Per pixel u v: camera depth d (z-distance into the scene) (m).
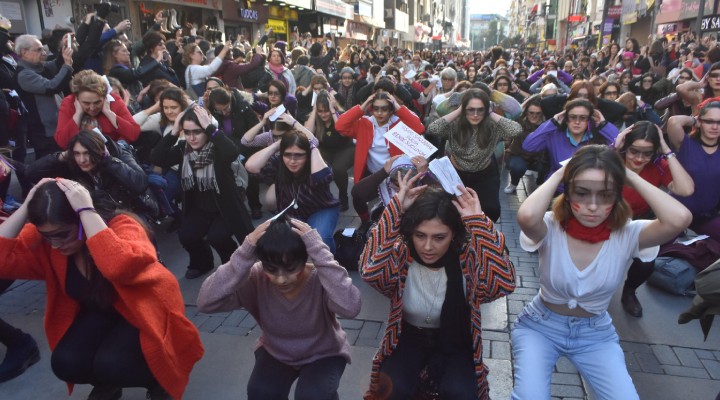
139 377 2.62
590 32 45.56
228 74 8.77
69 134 4.34
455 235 2.23
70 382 2.67
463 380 2.23
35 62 5.78
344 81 9.70
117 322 2.70
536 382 2.28
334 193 7.36
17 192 6.86
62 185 2.34
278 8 23.08
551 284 2.42
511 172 7.04
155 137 5.18
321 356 2.52
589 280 2.35
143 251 2.42
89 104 4.30
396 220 2.24
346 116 5.33
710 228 4.26
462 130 4.81
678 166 3.61
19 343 3.30
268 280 2.44
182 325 2.61
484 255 2.21
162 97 4.95
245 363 3.41
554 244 2.41
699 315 2.43
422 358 2.38
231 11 18.19
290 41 24.75
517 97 9.13
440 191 2.19
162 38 6.93
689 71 8.86
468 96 4.69
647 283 4.47
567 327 2.44
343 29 33.44
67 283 2.57
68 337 2.61
